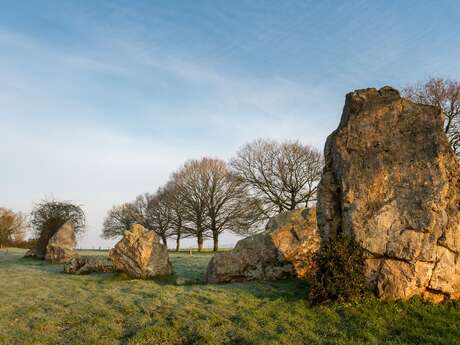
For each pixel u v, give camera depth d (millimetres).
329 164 16109
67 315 14633
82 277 22875
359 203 14289
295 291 15477
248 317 13070
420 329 11555
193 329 12555
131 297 16344
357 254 13703
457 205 13719
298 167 56438
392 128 14977
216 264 19594
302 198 56156
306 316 12867
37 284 20906
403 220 13688
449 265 13359
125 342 12094
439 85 41875
